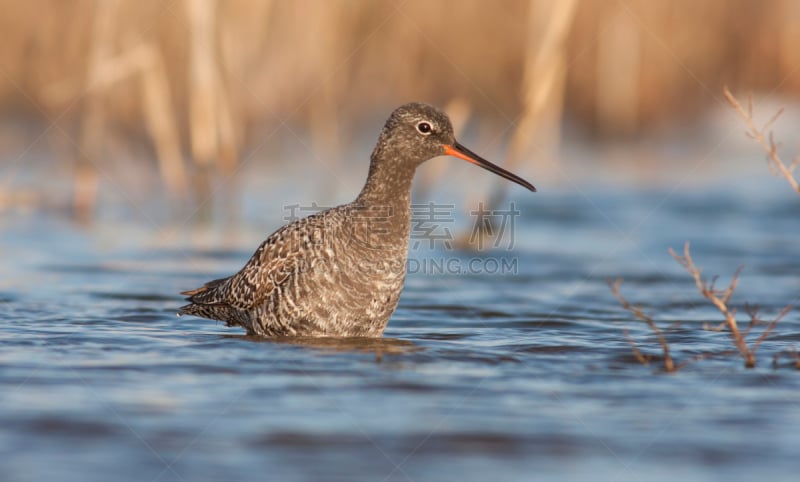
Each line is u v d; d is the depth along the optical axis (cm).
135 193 2261
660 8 3094
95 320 1259
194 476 716
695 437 809
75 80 2523
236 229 1988
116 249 1794
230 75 2323
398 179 1202
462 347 1123
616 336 1195
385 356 1069
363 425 830
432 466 744
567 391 937
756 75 3259
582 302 1434
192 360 1035
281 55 2639
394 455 764
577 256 1798
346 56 2803
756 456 769
